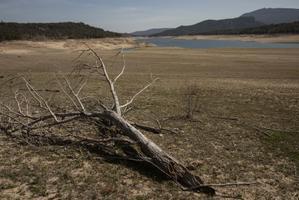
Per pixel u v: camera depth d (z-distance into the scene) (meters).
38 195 7.32
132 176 8.30
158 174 8.41
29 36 88.50
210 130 12.24
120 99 17.28
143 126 11.56
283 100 17.53
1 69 31.06
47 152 9.64
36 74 26.48
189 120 13.45
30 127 10.62
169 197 7.38
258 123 13.23
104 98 17.38
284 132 12.12
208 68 32.44
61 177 8.14
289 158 9.78
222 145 10.74
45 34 102.06
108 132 10.60
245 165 9.23
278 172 8.86
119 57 44.00
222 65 34.84
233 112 14.97
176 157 9.63
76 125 11.99
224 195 7.59
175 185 7.91
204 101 17.12
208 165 9.17
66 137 10.84
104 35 124.81
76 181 7.97
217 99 17.64
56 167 8.69
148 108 15.41
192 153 10.00
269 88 20.95
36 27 106.38
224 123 13.19
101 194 7.44
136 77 25.41
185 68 32.44
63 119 11.41
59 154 9.52
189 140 11.11
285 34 141.00
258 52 53.09
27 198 7.20
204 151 10.19
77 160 9.11
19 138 10.70
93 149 9.91
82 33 117.50
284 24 165.62
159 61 39.00
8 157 9.27
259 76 27.03
